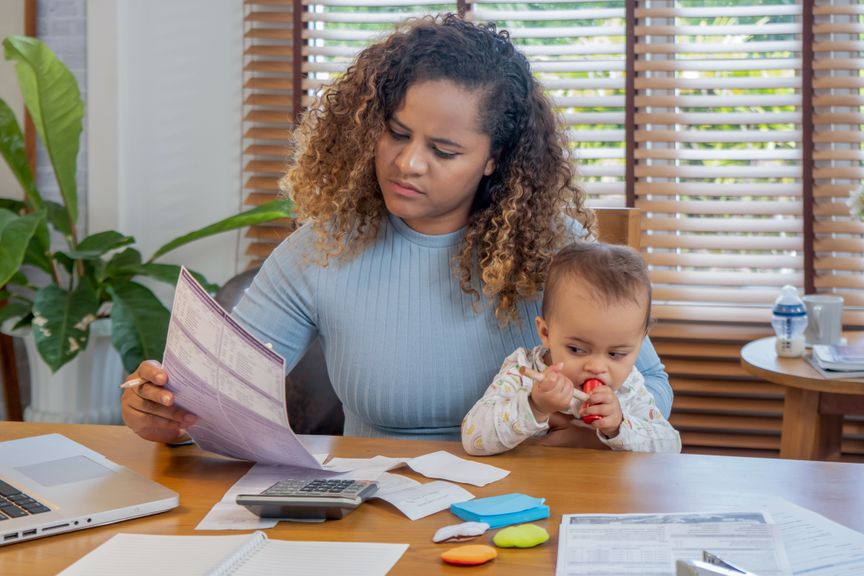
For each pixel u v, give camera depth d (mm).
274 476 1131
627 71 2885
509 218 1380
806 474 1100
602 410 1212
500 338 1408
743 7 2850
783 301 2262
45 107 2736
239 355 1028
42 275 3119
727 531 903
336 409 1815
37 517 960
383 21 2990
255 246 3049
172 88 3045
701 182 2902
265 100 2994
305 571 861
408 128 1278
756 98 2846
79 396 2875
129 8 3000
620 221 1578
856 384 2014
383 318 1403
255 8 3018
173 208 3080
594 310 1242
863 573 829
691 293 2881
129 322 2686
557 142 1423
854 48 2764
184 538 935
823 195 2785
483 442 1179
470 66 1279
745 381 2861
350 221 1430
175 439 1232
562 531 932
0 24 3096
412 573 861
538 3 2984
